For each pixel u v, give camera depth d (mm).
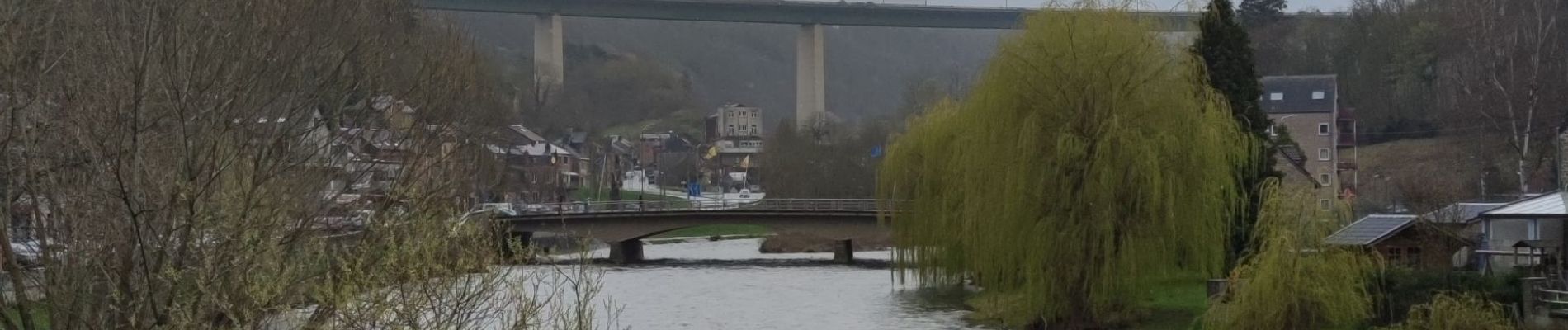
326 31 36969
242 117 28203
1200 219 42469
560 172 156000
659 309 59875
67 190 23891
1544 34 96750
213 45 28094
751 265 88625
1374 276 39562
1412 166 107500
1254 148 46812
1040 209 42281
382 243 22750
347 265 22516
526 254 24031
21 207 25625
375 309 21547
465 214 28844
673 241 121750
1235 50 59438
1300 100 111375
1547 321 37500
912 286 69188
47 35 25250
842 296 65000
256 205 23406
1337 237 40125
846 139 145500
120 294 22969
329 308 22156
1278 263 36719
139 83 23703
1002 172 42656
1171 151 41625
